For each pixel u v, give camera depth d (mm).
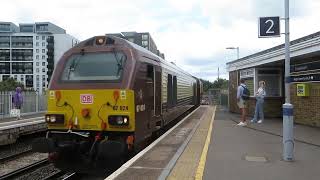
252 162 9492
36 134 20078
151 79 11969
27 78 101562
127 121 10008
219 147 11789
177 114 18812
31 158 14578
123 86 10172
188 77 24359
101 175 11102
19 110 24094
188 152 10758
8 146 17250
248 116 24734
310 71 17453
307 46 15703
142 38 21844
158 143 12227
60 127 10578
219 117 24047
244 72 26062
